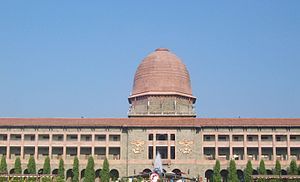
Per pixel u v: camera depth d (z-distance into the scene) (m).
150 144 143.88
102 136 147.38
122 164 143.50
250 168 138.12
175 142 143.88
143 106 160.12
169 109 158.50
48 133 146.38
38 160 144.75
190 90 166.00
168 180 110.25
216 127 144.88
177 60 167.75
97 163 144.25
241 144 144.38
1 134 146.75
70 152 148.62
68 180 144.75
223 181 144.75
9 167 143.88
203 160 142.75
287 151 143.62
